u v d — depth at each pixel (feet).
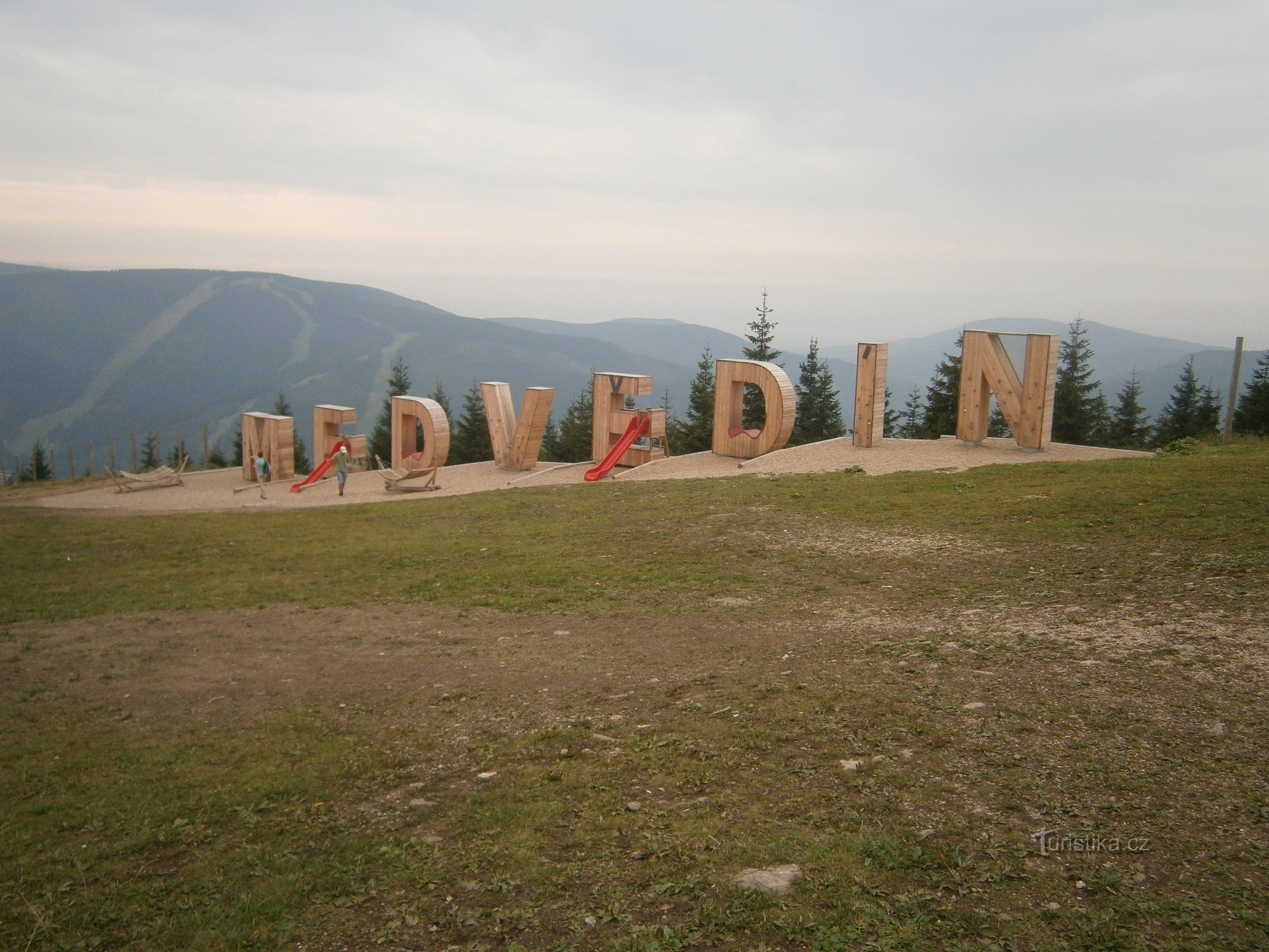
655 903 14.56
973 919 13.25
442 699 26.99
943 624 29.73
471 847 17.12
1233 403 77.20
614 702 25.12
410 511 71.67
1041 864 14.55
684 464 89.10
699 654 29.25
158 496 98.43
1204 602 28.17
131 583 49.60
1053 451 75.00
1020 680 23.16
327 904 15.62
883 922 13.37
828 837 16.01
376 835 18.20
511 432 102.89
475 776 20.85
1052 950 12.39
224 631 37.83
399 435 106.52
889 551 42.65
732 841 16.24
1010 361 77.61
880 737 20.26
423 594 42.19
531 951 13.57
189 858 17.98
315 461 111.96
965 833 15.72
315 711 27.04
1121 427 176.86
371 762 22.40
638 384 93.35
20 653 35.60
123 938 15.05
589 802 18.58
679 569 43.16
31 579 51.80
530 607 38.29
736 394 90.68
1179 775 17.15
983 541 42.16
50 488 115.24
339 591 44.29
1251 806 15.75
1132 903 13.28
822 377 186.29
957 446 80.28
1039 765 18.07
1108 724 19.79
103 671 32.76
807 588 37.52
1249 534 35.94
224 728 26.16
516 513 65.41
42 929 15.39
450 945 14.01
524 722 24.25
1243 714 19.62
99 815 20.27
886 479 63.98
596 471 88.43
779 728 21.49
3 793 21.98
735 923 13.71
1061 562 36.27
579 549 50.06
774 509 56.24
